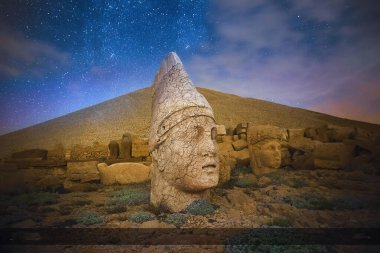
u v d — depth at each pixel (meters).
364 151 12.52
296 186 9.87
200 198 7.54
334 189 9.45
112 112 36.81
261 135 12.02
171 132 7.45
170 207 7.36
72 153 15.16
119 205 8.61
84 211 8.15
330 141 13.89
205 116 7.64
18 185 11.66
